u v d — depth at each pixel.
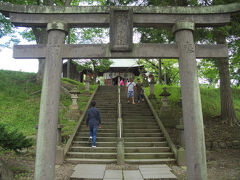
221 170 5.51
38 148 3.53
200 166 3.45
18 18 4.12
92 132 7.32
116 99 12.88
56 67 3.83
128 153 6.73
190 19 4.15
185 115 3.66
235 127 9.38
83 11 4.11
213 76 13.70
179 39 4.00
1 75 16.61
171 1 8.91
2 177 3.81
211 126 9.67
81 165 6.02
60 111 11.40
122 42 4.04
